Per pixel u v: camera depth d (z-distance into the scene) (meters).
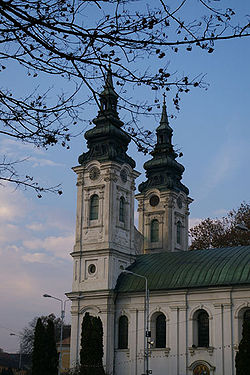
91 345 72.75
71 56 16.28
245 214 104.12
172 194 98.56
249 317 70.88
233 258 76.50
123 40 15.96
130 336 77.88
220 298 72.44
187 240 101.50
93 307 81.12
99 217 84.94
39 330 77.19
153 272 80.44
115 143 87.69
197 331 73.88
